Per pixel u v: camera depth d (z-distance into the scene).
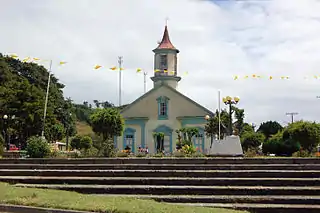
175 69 47.19
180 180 15.32
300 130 32.00
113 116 35.66
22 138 43.88
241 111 23.80
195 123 42.69
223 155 21.17
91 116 36.50
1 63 58.38
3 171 17.36
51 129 45.94
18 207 12.00
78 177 16.41
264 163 17.28
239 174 15.85
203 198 13.87
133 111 44.59
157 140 42.28
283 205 13.31
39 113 41.88
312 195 14.24
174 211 11.26
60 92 68.00
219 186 14.99
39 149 21.02
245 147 44.72
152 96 44.53
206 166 16.67
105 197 13.25
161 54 46.91
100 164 17.75
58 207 11.77
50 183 16.08
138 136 44.03
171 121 43.62
